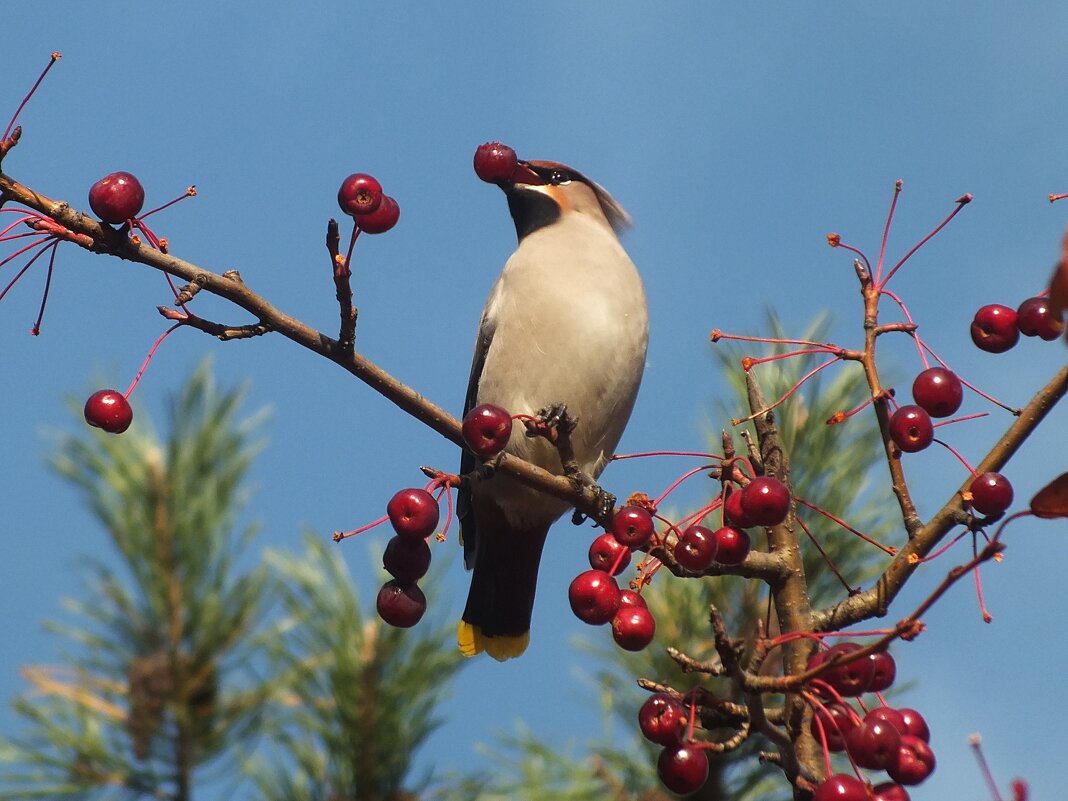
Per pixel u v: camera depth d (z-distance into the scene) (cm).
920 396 831
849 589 834
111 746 952
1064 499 639
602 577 765
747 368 861
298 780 957
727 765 926
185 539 995
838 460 1026
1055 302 492
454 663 1003
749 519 785
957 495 788
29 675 964
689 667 732
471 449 853
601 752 963
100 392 852
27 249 827
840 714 701
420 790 959
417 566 833
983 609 726
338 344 883
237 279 862
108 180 826
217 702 970
